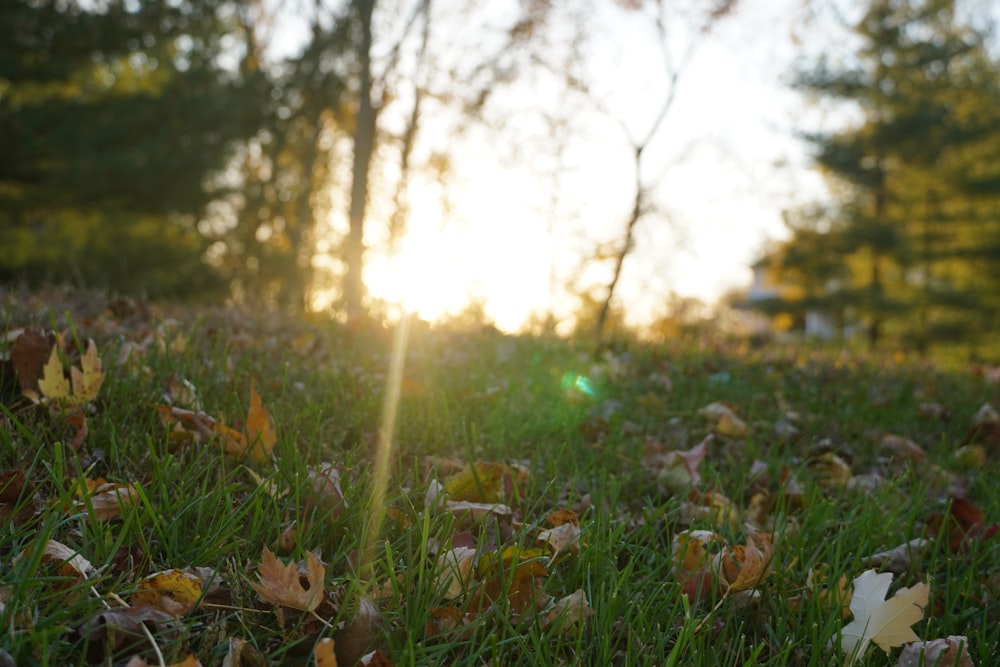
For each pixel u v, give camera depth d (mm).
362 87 17781
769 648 1773
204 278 19281
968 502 2504
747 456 3064
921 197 27125
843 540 2270
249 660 1421
